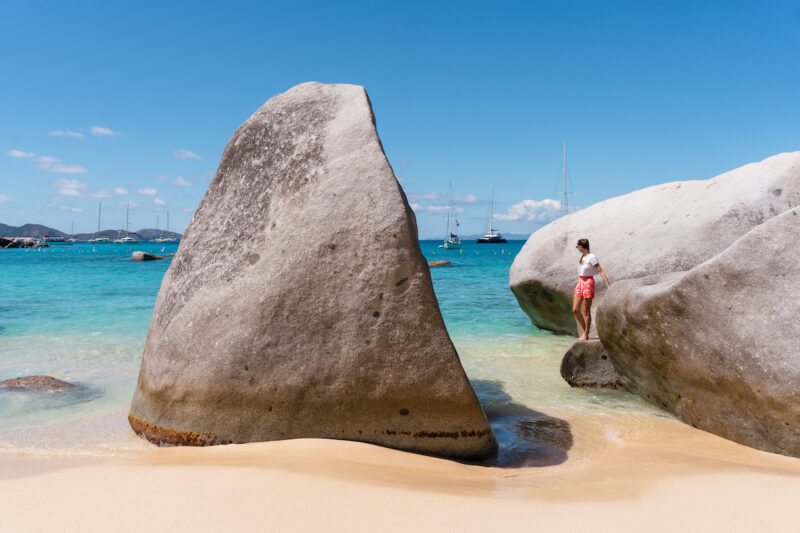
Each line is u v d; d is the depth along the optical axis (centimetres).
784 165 684
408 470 269
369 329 319
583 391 521
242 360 329
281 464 261
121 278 2161
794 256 362
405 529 186
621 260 768
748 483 249
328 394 317
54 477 242
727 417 368
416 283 323
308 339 323
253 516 194
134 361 646
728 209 692
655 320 418
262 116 417
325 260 333
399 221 331
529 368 625
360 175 350
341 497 211
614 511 209
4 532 188
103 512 200
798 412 325
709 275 385
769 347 345
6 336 807
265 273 342
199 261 380
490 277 2344
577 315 725
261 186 384
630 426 406
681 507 216
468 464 309
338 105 394
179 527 187
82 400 479
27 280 2031
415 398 315
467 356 694
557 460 329
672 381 417
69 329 871
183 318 360
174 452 315
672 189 824
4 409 446
